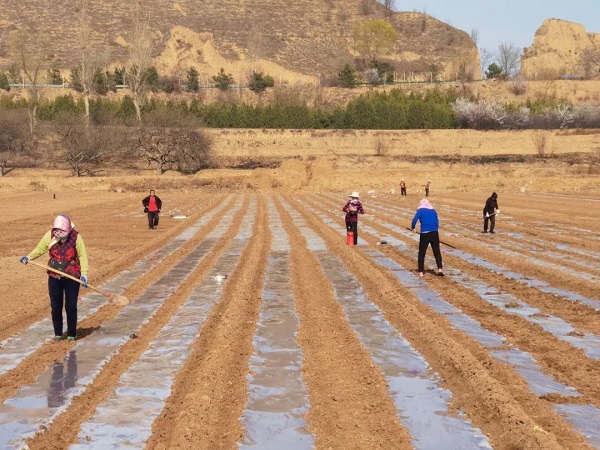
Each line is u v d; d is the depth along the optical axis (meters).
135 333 12.39
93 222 35.00
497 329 12.45
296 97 111.81
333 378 9.66
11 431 7.95
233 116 93.69
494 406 8.34
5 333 12.50
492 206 28.69
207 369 9.81
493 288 16.47
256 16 171.38
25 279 18.44
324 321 13.13
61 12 162.88
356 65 147.75
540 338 11.78
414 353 10.92
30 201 51.09
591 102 116.88
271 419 8.26
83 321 13.42
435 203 49.19
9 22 157.25
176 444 7.30
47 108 92.31
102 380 9.77
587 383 9.41
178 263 21.16
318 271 19.33
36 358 10.84
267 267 20.17
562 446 7.26
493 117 95.50
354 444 7.43
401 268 19.70
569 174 77.25
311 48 158.12
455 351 10.52
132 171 79.19
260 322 13.15
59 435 7.84
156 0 174.38
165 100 111.88
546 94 119.19
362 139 91.06
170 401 8.88
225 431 7.91
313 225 33.69
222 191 66.75
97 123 85.44
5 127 78.81
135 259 22.05
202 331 12.45
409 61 154.50
